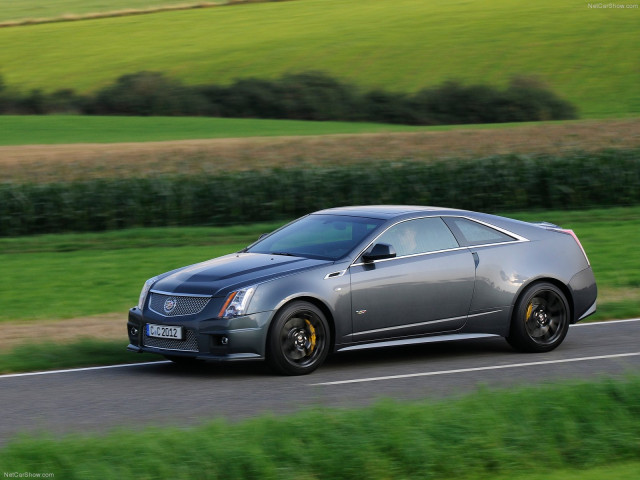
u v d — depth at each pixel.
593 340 15.21
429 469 7.98
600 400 9.57
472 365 13.47
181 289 12.88
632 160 37.84
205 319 12.45
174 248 27.72
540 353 14.35
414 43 91.50
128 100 75.06
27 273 23.30
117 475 7.57
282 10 110.88
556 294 14.52
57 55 93.00
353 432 8.51
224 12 110.25
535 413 9.17
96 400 11.41
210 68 85.56
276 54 89.44
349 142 48.88
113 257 25.89
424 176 36.62
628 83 76.75
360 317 13.11
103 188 33.72
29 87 81.12
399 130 60.34
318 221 14.36
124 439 8.48
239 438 8.38
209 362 13.97
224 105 75.31
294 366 12.68
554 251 14.71
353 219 14.04
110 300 19.64
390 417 8.93
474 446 8.34
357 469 7.87
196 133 58.53
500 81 78.38
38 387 12.18
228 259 13.80
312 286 12.75
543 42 89.56
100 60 90.12
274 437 8.39
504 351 14.63
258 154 45.84
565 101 69.50
